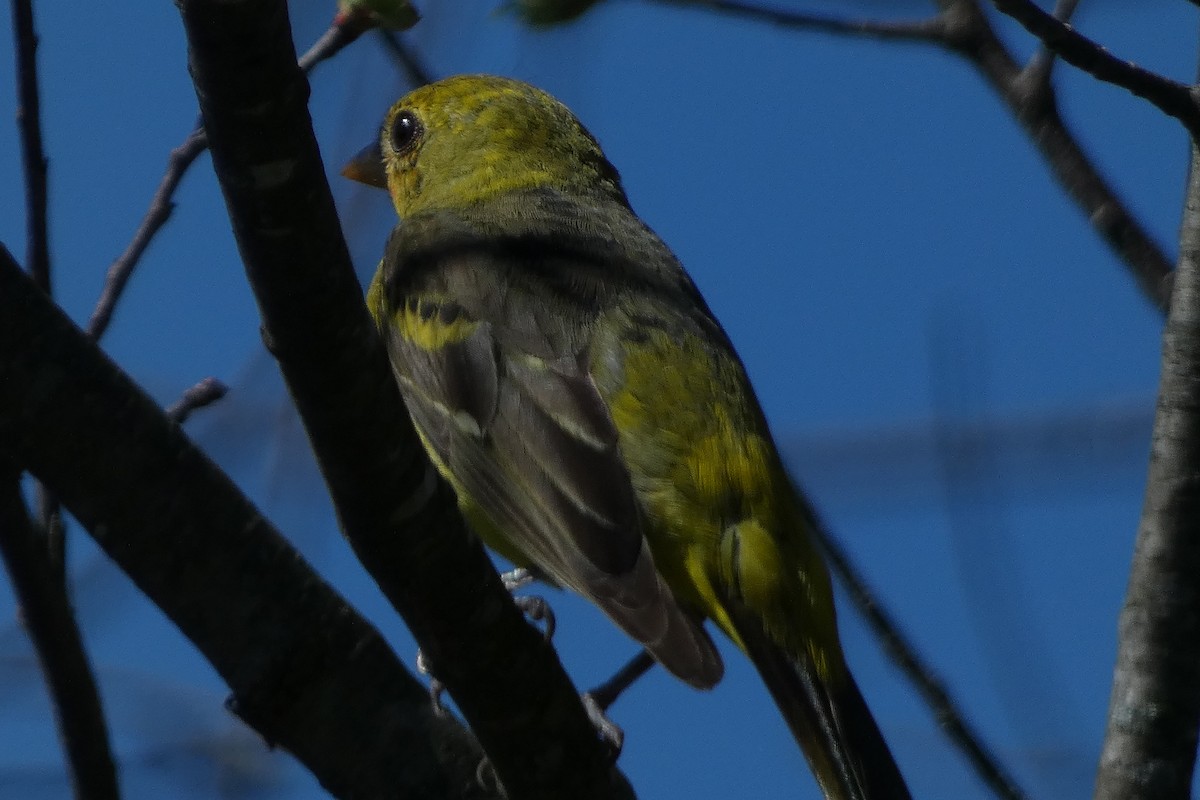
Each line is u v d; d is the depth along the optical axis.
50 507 7.63
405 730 7.66
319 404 6.45
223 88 5.78
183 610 7.13
